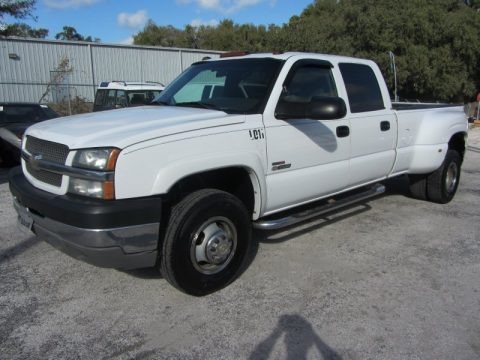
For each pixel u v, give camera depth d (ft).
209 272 11.74
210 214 11.28
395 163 18.21
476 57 101.71
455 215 19.52
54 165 10.50
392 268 13.78
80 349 9.58
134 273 13.17
